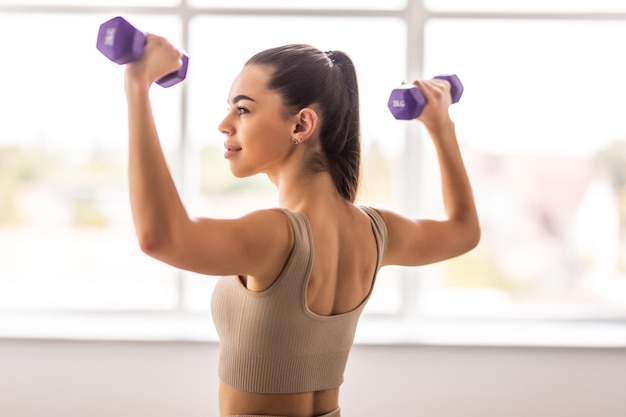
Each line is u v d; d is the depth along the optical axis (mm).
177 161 2678
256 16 2613
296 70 1168
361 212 1247
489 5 2664
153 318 2734
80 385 2531
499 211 3238
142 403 2535
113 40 910
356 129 1257
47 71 2936
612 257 3119
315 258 1105
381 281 2900
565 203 3156
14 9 2637
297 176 1185
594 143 2992
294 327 1101
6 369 2520
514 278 3252
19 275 3328
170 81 1049
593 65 2885
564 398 2547
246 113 1172
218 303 1157
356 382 2541
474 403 2547
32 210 3318
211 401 2539
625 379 2543
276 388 1119
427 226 1357
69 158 3217
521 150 3055
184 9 2619
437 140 1411
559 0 2658
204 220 973
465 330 2686
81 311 2734
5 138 2973
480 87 2891
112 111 3020
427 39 2652
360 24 2730
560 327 2721
